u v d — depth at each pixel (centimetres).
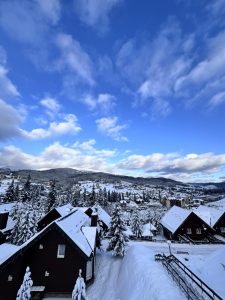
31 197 10994
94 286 2534
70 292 2358
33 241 2397
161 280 1755
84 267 2436
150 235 5559
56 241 2512
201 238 4809
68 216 3284
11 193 10069
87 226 3528
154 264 2242
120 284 2294
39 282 2391
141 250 2861
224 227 5106
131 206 18362
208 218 5506
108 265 3178
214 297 1544
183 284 1756
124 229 3603
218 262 2070
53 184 8738
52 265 2447
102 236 5078
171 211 6275
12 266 2270
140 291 1772
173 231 4891
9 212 5453
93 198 11069
